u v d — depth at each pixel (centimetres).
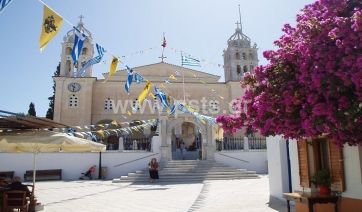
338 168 870
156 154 2805
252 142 3350
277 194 1376
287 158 1346
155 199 1503
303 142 1010
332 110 634
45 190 1933
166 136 2852
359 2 693
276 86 766
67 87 3903
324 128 671
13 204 1009
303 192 978
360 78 577
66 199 1543
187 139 4366
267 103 762
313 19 699
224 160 2848
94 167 2727
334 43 677
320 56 659
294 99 708
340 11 710
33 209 1175
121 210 1225
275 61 811
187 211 1165
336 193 877
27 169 2616
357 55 611
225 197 1464
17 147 1202
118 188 2017
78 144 1122
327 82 632
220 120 947
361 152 797
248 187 1833
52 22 709
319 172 920
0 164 2561
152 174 2311
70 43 4075
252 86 877
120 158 2778
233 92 4172
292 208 1130
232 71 4338
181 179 2394
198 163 2712
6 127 1155
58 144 1080
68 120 3819
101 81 4062
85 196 1650
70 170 2708
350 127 684
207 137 2891
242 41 4509
